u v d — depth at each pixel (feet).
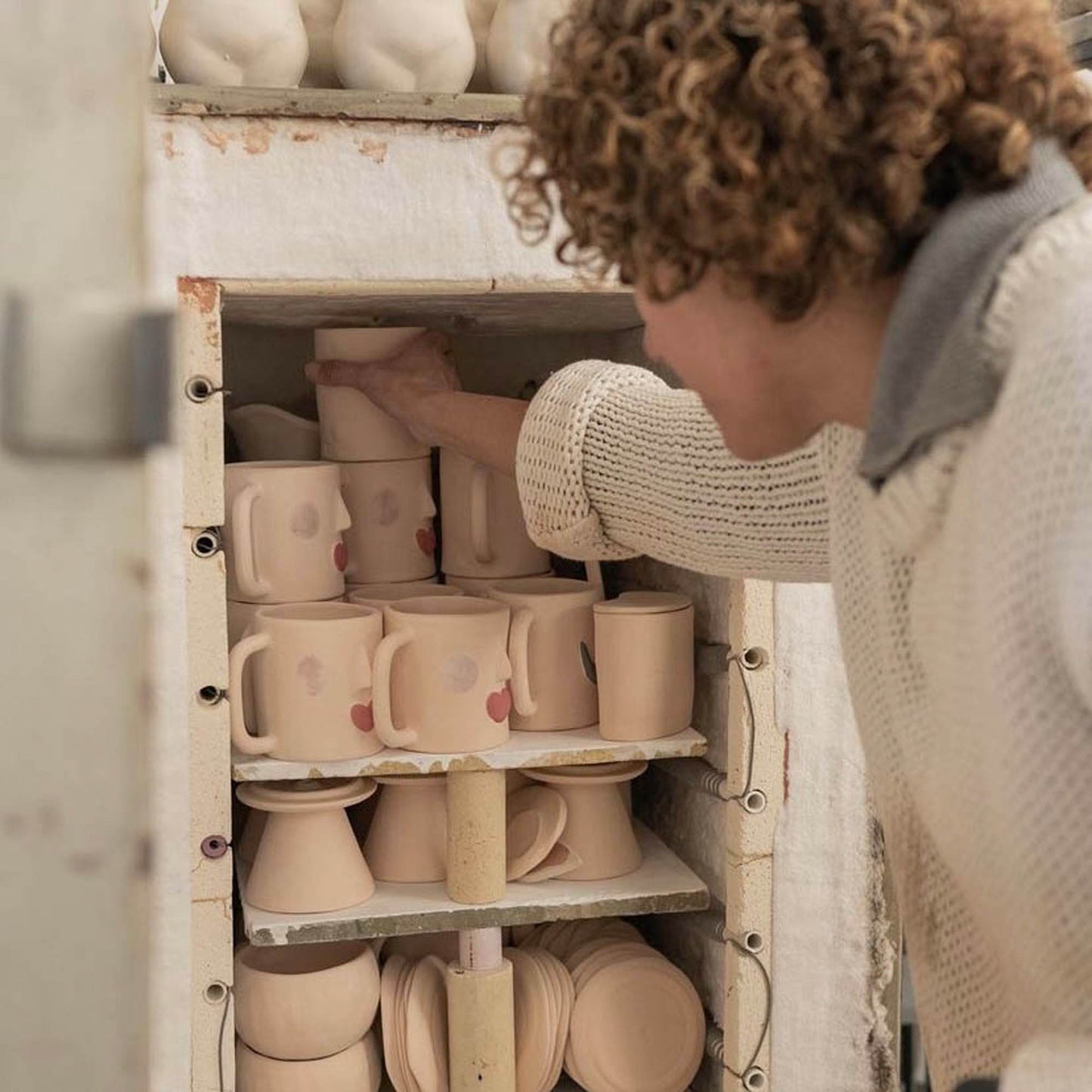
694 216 2.07
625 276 2.34
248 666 4.37
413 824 4.61
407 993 4.62
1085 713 1.97
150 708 1.27
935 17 2.10
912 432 2.13
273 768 4.19
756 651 4.35
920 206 2.13
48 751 1.25
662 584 5.16
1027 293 2.04
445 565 4.98
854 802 4.45
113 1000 1.28
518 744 4.44
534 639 4.57
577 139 2.22
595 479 3.66
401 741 4.26
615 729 4.49
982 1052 2.61
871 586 2.60
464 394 4.39
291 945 4.37
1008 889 2.19
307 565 4.46
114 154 1.22
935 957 2.71
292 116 3.87
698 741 4.51
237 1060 4.49
